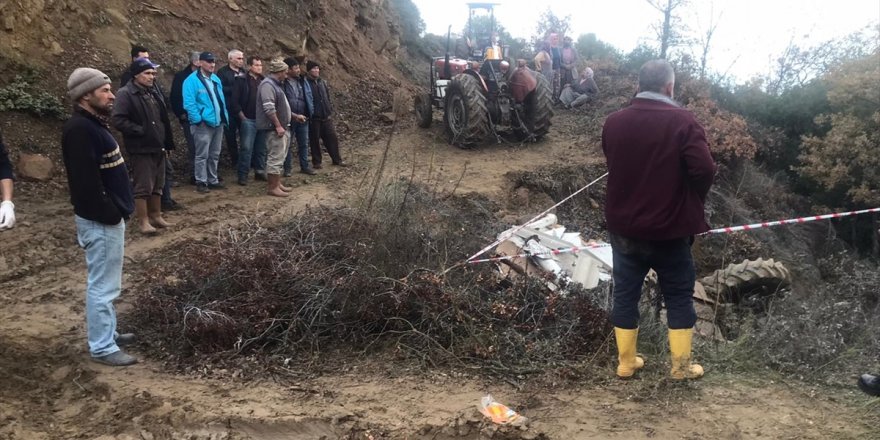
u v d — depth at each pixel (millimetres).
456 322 3990
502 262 5035
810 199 12367
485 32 14508
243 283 4285
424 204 6164
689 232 3244
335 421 3062
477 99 9531
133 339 3920
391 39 16422
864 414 3156
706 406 3246
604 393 3393
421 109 11055
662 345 3996
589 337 3943
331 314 4043
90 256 3584
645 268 3475
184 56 9641
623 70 17000
